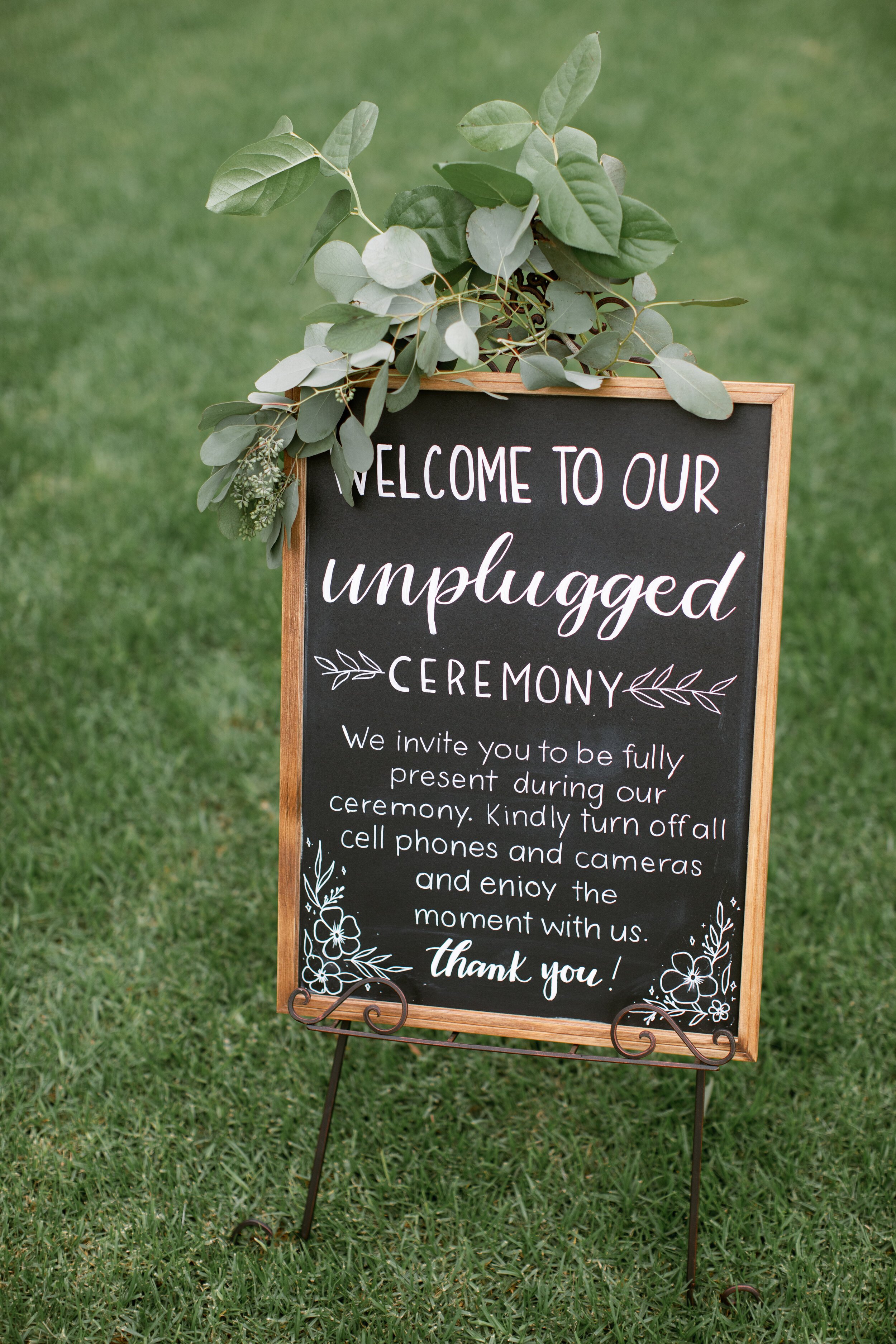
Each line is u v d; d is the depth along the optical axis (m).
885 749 3.00
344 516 1.75
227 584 3.58
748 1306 1.81
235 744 3.03
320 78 8.37
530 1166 2.06
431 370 1.60
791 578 3.61
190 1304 1.82
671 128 7.75
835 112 8.23
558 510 1.71
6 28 9.57
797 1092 2.18
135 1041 2.23
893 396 4.73
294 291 5.65
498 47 8.97
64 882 2.56
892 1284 1.83
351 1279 1.85
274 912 2.58
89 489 4.00
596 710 1.75
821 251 6.20
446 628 1.76
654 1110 2.16
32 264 5.82
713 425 1.67
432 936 1.83
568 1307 1.82
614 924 1.79
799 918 2.56
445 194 1.62
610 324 1.70
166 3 10.16
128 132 7.53
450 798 1.80
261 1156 2.06
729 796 1.74
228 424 1.67
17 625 3.34
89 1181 1.99
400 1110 2.16
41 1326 1.78
